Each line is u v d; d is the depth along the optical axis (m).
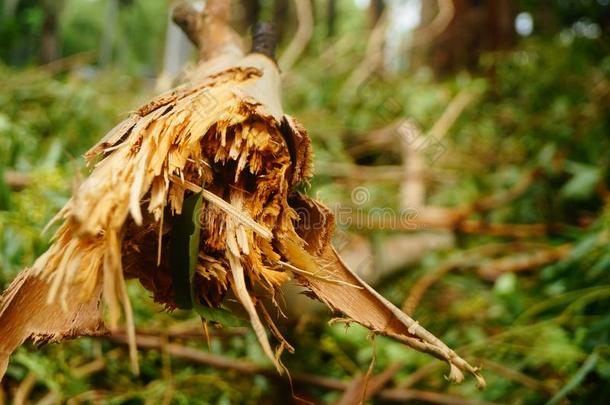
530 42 2.59
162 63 3.52
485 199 1.72
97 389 0.86
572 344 0.93
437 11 2.89
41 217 0.88
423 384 0.96
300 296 0.82
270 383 0.88
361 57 2.42
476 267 1.44
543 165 1.72
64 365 0.80
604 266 0.99
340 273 0.55
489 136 2.13
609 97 1.94
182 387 0.87
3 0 3.12
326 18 3.34
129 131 0.54
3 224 0.86
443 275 1.40
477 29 2.75
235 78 0.61
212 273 0.52
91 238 0.49
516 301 1.14
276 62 0.69
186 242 0.51
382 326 0.54
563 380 0.91
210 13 0.77
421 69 2.79
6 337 0.52
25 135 1.35
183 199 0.53
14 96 1.65
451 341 1.09
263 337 0.49
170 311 0.55
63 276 0.50
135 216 0.48
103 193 0.49
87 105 1.63
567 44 2.43
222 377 0.90
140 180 0.50
